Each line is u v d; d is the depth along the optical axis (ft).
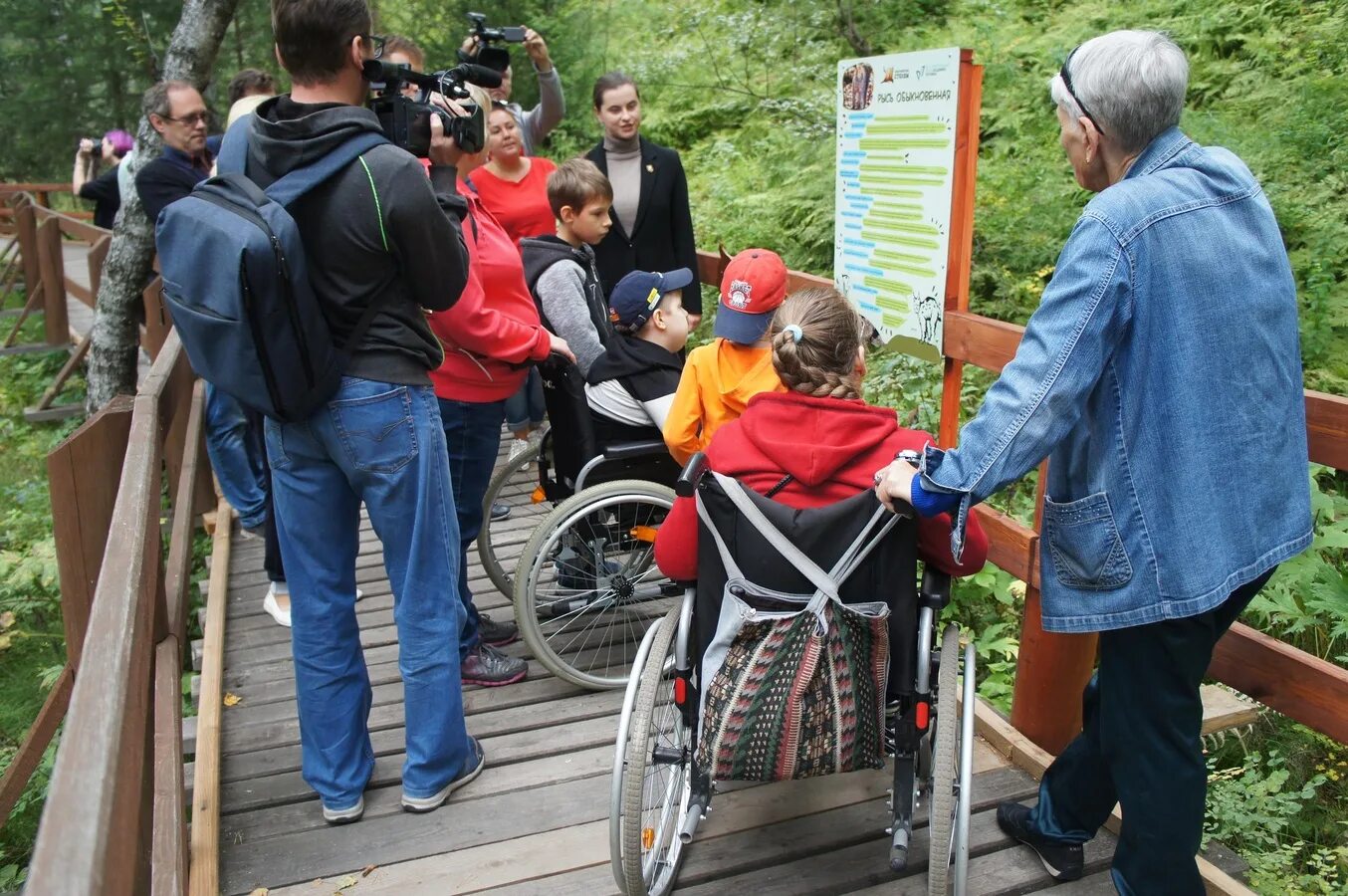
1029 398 5.81
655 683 7.25
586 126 32.99
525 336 9.50
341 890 7.98
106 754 4.07
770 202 25.26
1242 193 6.02
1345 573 12.01
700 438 9.62
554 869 8.14
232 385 7.29
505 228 14.62
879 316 11.15
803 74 28.68
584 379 10.84
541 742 9.87
